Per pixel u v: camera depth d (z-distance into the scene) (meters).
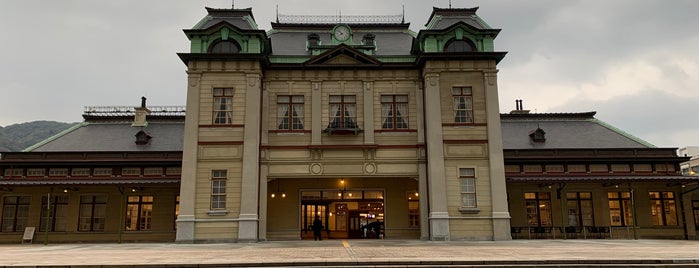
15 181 31.25
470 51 30.05
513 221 32.78
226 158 28.42
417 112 30.05
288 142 29.58
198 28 30.31
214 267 13.98
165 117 36.94
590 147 34.28
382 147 29.56
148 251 20.19
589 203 33.44
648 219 33.19
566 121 37.38
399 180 32.03
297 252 18.61
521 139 35.06
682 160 33.53
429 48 29.73
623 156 33.44
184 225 27.50
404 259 14.81
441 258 15.25
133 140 34.91
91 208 32.72
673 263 14.36
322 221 31.77
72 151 33.25
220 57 28.98
